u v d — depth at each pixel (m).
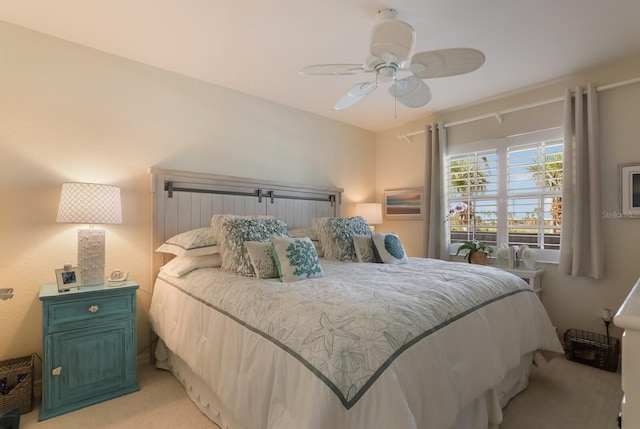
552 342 2.16
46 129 2.25
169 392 2.15
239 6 1.95
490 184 3.46
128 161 2.59
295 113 3.71
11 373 1.91
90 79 2.42
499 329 1.75
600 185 2.67
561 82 2.97
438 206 3.76
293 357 1.22
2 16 2.05
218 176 2.99
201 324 1.87
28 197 2.18
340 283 1.84
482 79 2.93
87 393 2.01
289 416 1.15
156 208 2.64
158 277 2.57
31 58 2.20
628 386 0.50
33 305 2.19
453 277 2.00
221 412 1.71
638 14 2.00
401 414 1.03
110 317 2.10
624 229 2.62
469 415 1.55
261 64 2.69
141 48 2.44
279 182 3.44
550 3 1.90
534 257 3.02
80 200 2.10
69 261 2.31
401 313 1.36
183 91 2.88
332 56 2.55
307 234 3.17
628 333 0.51
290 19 2.08
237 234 2.30
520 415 1.90
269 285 1.82
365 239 2.87
